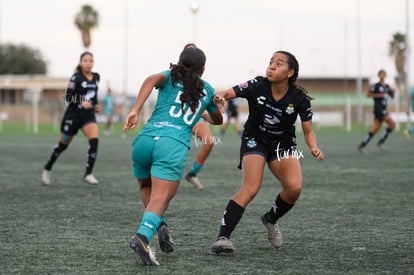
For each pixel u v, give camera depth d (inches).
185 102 518.6
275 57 540.4
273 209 575.2
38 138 2497.5
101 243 598.9
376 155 1668.3
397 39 5226.4
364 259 540.7
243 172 561.6
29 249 572.4
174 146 512.4
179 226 687.7
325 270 503.2
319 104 5221.5
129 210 799.1
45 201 873.5
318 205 842.2
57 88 5915.4
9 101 5974.4
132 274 486.6
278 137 560.4
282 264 522.3
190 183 1083.9
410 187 1026.7
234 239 624.1
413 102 3727.9
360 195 935.0
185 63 531.5
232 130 3410.4
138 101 505.0
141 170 541.3
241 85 548.4
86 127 1044.5
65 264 517.7
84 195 936.3
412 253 563.8
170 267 509.0
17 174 1216.8
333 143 2166.6
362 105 5083.7
